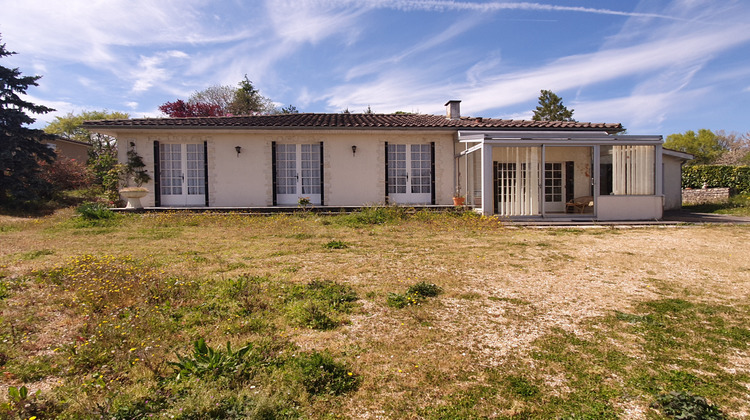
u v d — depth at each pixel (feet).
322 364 9.70
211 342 11.32
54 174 66.44
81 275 16.83
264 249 24.39
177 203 43.62
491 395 8.87
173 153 43.47
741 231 30.63
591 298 15.26
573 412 8.27
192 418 7.77
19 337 11.66
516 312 13.79
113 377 9.51
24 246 25.09
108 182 43.98
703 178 66.44
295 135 44.37
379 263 20.67
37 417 7.95
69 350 10.67
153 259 21.34
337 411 8.31
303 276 18.04
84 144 88.74
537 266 20.06
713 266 19.95
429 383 9.37
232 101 133.28
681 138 146.00
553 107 143.74
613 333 12.05
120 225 34.55
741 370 9.93
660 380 9.47
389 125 44.04
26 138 56.95
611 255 22.48
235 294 15.11
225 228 33.30
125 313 12.98
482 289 16.33
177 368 9.87
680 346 11.20
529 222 36.37
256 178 43.88
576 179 46.44
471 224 34.01
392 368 10.00
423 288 15.89
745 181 62.59
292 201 44.78
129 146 42.65
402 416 8.16
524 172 41.09
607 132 48.29
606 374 9.76
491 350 10.98
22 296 15.11
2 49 55.83
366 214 37.86
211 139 43.42
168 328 12.18
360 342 11.43
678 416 8.04
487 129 45.16
